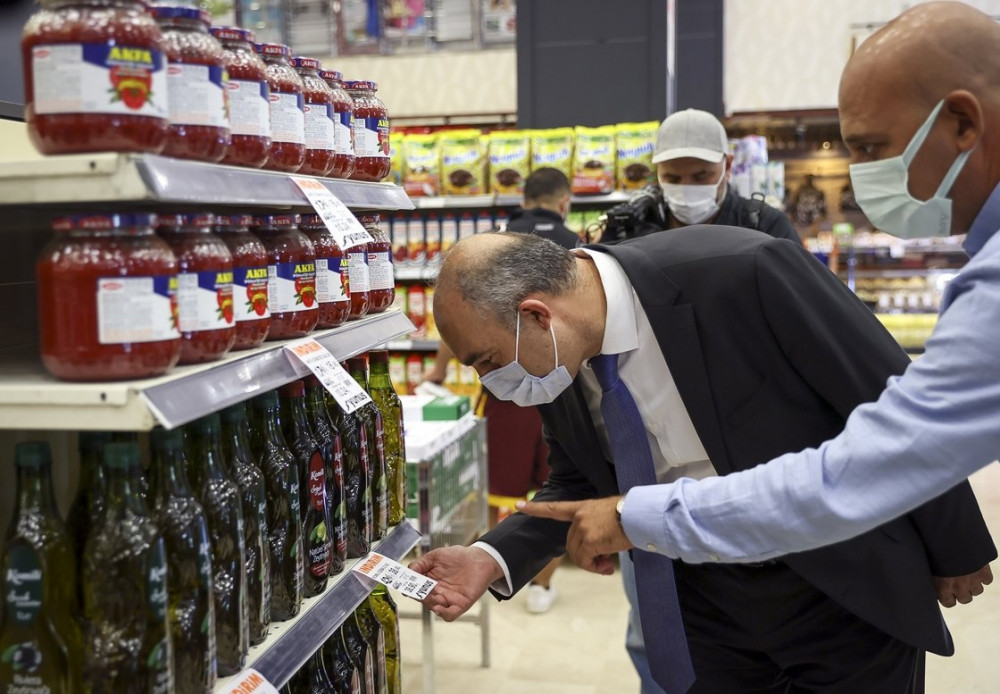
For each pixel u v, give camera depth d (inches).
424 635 108.3
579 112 250.1
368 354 87.0
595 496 88.8
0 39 78.9
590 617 170.7
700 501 55.4
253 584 59.4
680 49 307.6
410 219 240.7
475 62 325.1
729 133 324.2
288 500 63.8
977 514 70.1
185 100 51.5
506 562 82.4
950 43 51.1
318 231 71.9
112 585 47.6
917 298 311.0
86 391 45.9
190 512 51.6
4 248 71.2
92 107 45.4
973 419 46.0
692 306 70.3
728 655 82.6
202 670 51.9
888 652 75.2
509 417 190.7
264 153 60.1
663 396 73.6
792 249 71.4
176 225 52.1
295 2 330.6
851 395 67.6
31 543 47.4
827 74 337.4
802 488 50.7
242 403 60.8
